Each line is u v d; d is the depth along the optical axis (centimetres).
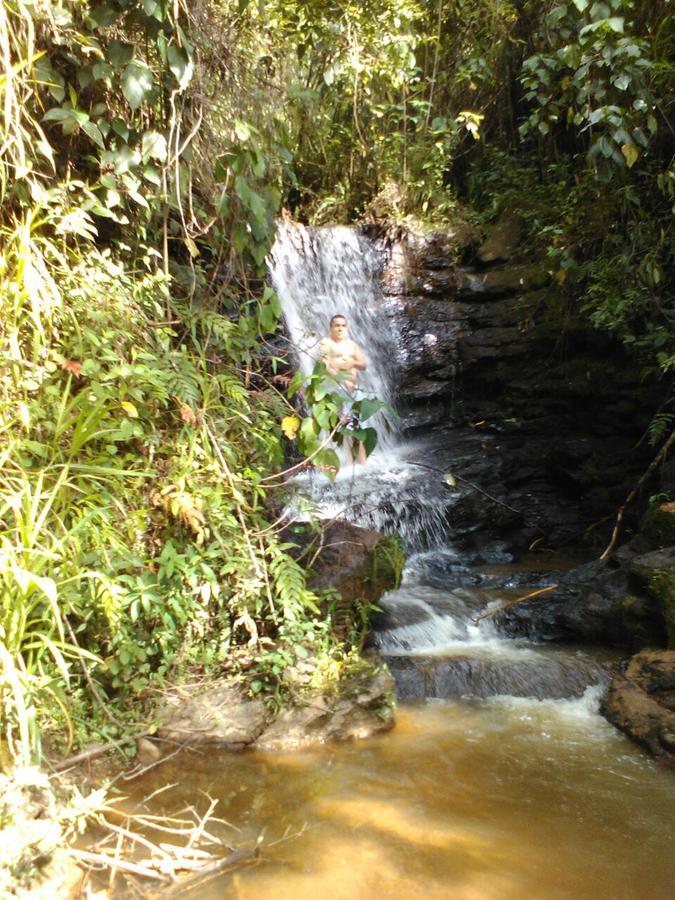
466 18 1052
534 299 894
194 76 463
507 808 336
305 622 430
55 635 361
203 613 412
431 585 599
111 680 383
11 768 301
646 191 719
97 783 337
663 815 333
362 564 488
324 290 940
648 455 728
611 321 688
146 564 396
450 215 1048
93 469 364
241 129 456
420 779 360
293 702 404
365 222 1036
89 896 269
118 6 407
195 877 284
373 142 1086
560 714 437
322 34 807
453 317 951
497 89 1076
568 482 757
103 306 422
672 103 671
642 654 462
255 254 499
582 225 763
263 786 350
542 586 598
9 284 388
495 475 754
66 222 410
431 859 299
